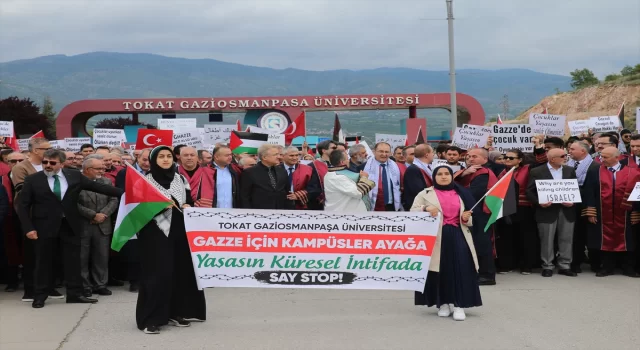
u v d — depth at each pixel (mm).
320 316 8445
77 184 9227
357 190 9883
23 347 7133
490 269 10594
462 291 8141
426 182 10805
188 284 7980
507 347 6945
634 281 10836
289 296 9781
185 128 17375
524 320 8117
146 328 7617
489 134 14227
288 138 15977
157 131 11695
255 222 7992
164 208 7566
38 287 9234
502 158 11953
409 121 39031
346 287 8141
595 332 7531
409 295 9773
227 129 16906
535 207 11375
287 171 11562
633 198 10758
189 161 10383
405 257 8164
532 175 11430
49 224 9242
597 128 17312
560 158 11195
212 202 10500
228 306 9094
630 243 11148
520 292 9930
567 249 11438
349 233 8117
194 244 7895
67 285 9484
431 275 8297
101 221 9898
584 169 11906
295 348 6953
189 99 39656
